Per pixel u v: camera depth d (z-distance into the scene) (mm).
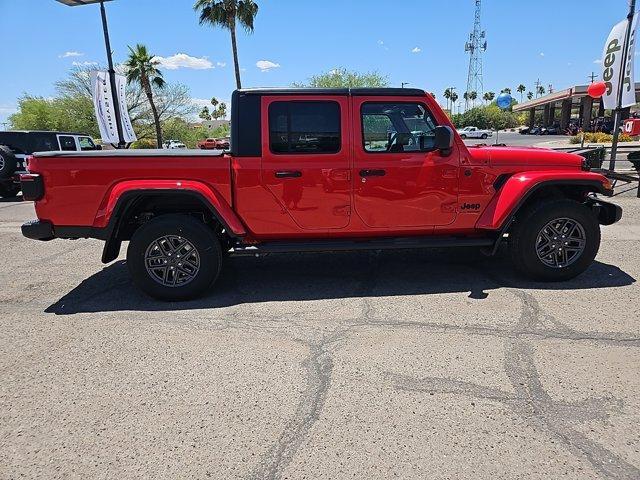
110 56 11797
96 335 4039
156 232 4617
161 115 44156
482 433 2641
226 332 4043
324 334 3959
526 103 73750
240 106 4664
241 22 30375
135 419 2846
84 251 7188
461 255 6277
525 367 3336
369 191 4812
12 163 12680
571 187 5262
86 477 2379
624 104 11891
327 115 4719
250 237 4902
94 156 4555
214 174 4660
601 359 3422
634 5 11328
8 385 3262
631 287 4891
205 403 2994
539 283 5090
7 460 2514
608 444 2529
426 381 3189
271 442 2609
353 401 2979
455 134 4852
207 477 2357
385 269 5750
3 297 5078
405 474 2342
